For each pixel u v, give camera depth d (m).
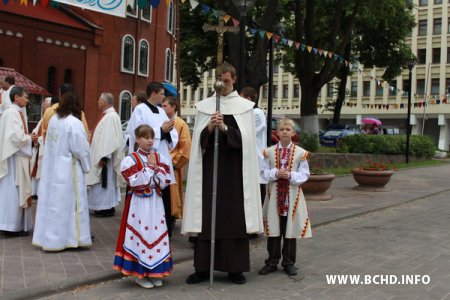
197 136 5.46
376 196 13.11
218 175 5.43
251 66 15.75
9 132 7.12
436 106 50.62
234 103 5.52
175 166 7.73
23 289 4.98
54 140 6.52
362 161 21.55
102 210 9.16
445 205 12.07
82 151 6.54
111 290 5.28
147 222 5.27
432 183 16.69
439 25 50.69
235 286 5.47
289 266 5.95
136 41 34.47
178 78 19.81
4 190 7.25
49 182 6.55
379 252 7.18
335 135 32.09
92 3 8.46
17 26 27.50
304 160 5.87
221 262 5.43
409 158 25.62
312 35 20.62
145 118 6.86
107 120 8.88
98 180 8.95
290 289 5.42
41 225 6.54
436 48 50.91
